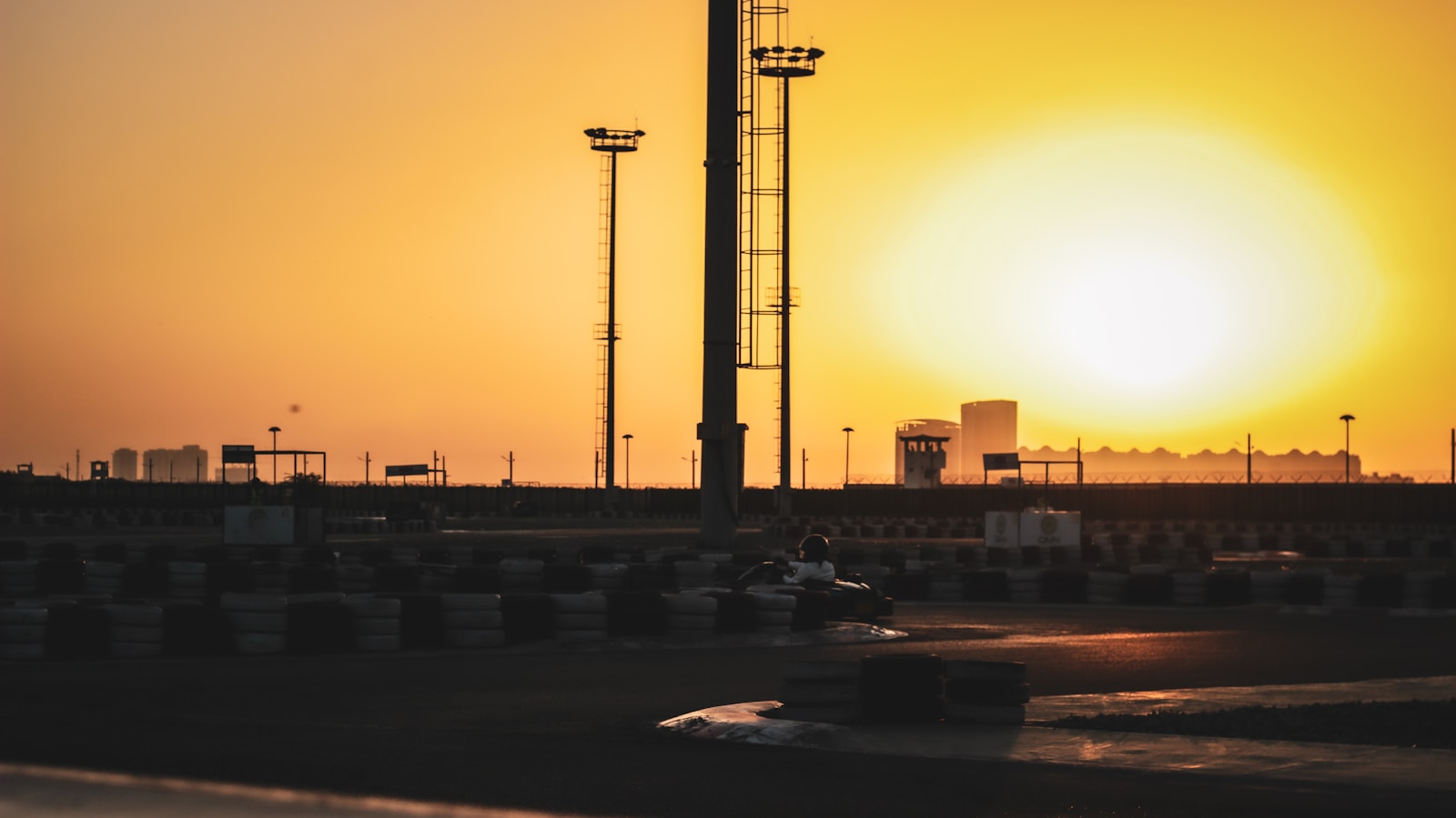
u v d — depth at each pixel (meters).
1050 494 92.62
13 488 117.94
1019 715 13.94
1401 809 10.29
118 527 81.81
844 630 24.73
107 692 16.56
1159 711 15.02
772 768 11.80
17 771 11.27
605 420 106.88
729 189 46.00
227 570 29.48
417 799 10.34
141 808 9.88
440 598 22.39
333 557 40.62
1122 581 32.62
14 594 29.03
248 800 10.20
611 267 105.69
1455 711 14.88
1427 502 80.75
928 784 11.12
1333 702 15.80
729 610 24.00
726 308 46.00
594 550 40.34
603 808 10.17
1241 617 29.19
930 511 98.75
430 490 122.94
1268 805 10.41
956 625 26.95
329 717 14.70
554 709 15.45
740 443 46.50
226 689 16.92
